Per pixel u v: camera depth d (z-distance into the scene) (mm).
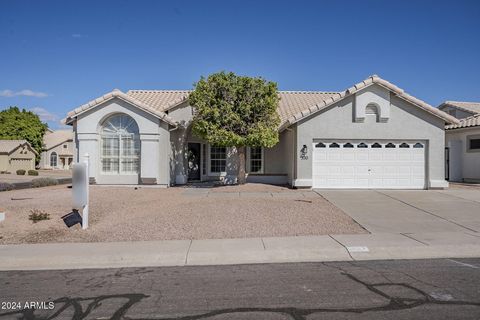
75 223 11211
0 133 57875
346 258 8141
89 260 8055
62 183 24922
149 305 5520
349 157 18656
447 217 12062
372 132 18500
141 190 18141
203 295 5902
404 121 18562
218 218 11570
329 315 5070
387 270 7145
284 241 9172
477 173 22469
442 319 4906
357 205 14023
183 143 21359
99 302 5672
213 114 17547
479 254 8352
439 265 7480
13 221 11359
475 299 5605
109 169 20000
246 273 7078
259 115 18125
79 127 19672
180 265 7758
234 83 18172
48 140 67125
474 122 22578
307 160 18406
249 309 5316
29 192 18062
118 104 19500
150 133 19359
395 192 17328
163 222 11195
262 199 14984
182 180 21094
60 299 5824
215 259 8117
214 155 23359
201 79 18281
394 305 5391
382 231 10242
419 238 9422
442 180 18562
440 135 18641
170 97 24359
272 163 22094
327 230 10320
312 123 18422
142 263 7941
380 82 18156
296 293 5938
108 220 11672
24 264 7902
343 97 18266
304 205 13641
